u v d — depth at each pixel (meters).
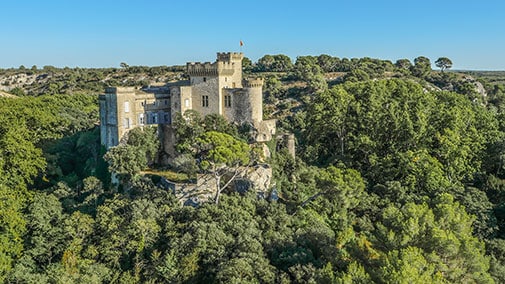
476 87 173.88
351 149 96.75
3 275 54.00
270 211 62.25
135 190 69.56
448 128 89.88
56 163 86.44
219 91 87.44
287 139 89.62
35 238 59.38
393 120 91.12
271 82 170.88
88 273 50.97
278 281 47.53
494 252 56.78
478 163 87.69
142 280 52.44
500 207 71.06
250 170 72.62
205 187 69.75
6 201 63.97
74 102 147.38
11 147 73.88
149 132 81.62
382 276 41.75
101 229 59.97
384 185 79.19
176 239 54.81
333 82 181.12
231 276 47.16
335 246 54.84
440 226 50.28
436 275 41.28
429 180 77.12
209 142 67.19
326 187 66.56
